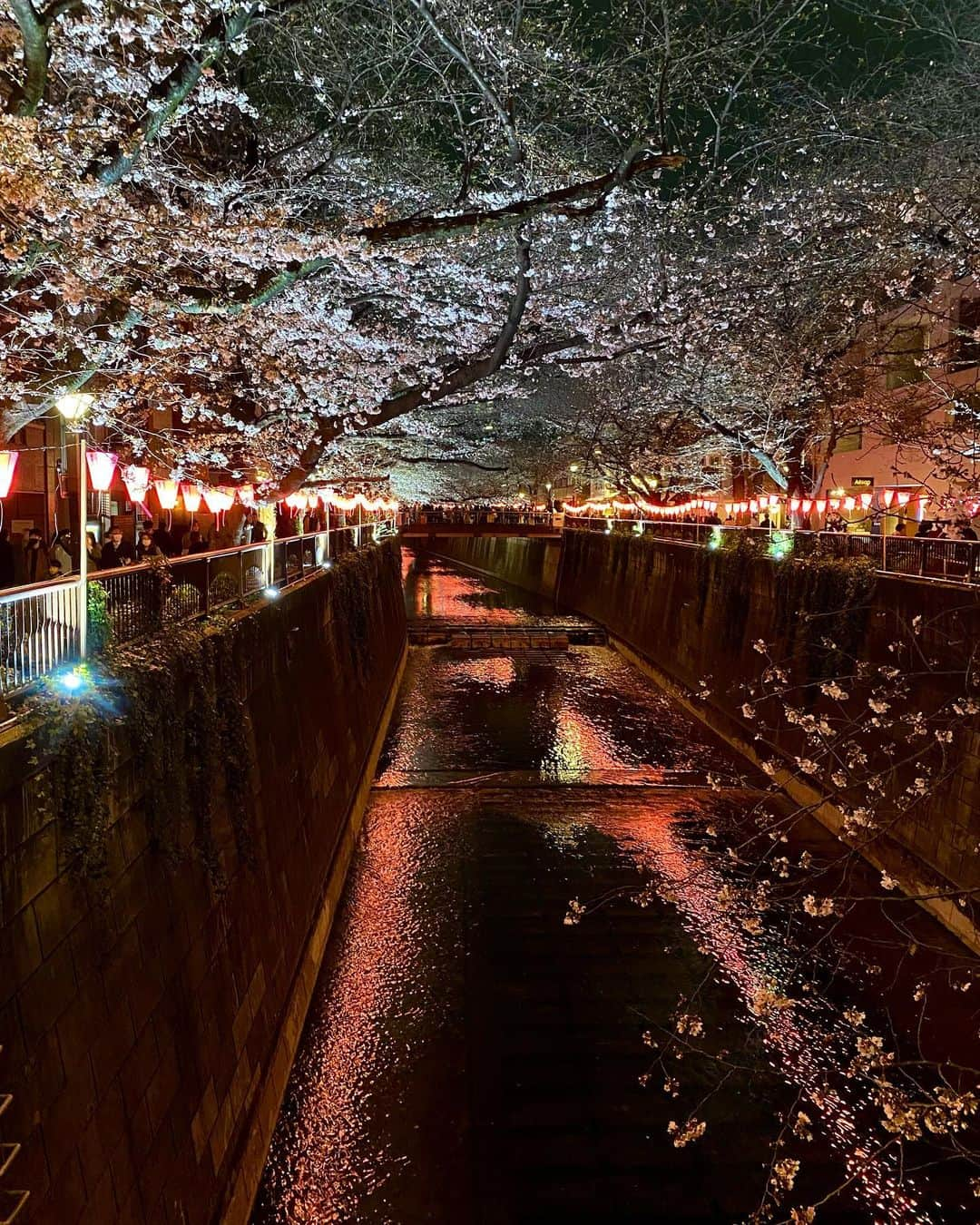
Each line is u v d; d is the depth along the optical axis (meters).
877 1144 9.67
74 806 5.80
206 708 8.76
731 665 24.80
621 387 33.38
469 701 29.55
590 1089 10.52
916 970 12.64
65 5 7.09
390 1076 10.70
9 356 10.12
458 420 36.72
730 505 31.67
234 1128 8.38
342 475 24.98
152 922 7.12
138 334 12.73
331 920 14.14
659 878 15.87
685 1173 9.29
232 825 9.44
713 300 21.27
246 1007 9.26
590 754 23.52
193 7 9.23
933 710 14.61
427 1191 9.03
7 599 5.61
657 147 11.23
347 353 17.02
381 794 20.30
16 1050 4.91
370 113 15.62
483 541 78.06
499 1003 12.16
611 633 40.12
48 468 15.70
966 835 13.27
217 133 16.47
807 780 19.08
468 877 16.00
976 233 16.66
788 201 20.94
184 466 14.69
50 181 8.41
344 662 19.78
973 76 16.08
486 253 18.64
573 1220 8.72
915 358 20.59
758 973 12.88
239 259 10.87
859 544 18.27
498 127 15.26
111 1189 5.77
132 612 7.89
